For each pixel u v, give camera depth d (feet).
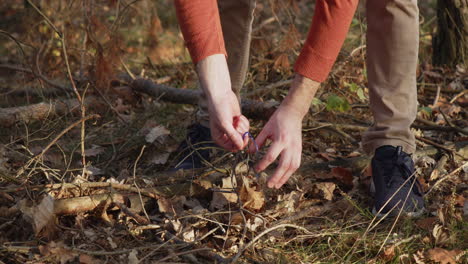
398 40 6.30
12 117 8.79
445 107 9.79
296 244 5.88
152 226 5.95
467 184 7.20
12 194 6.30
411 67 6.47
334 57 5.20
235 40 6.93
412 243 5.86
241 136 5.19
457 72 11.15
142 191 6.44
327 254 5.84
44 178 6.95
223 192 6.56
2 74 11.88
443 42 11.53
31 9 11.96
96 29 10.03
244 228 5.90
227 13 6.78
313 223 6.43
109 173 7.76
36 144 8.53
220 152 7.62
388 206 6.33
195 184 6.73
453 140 8.52
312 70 5.18
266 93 10.03
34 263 5.28
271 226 6.18
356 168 7.57
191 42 5.04
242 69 7.13
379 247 5.83
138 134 8.82
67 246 5.53
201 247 5.72
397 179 6.48
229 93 5.15
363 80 10.87
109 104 9.26
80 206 6.08
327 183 6.98
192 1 4.92
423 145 8.20
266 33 11.72
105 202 6.21
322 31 5.07
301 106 5.33
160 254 5.66
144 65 12.44
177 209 6.39
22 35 12.94
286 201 6.59
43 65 11.74
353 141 8.52
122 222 6.13
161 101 10.20
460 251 5.65
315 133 8.82
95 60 10.40
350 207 6.62
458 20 11.21
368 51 6.57
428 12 15.72
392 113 6.57
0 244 5.58
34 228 5.61
